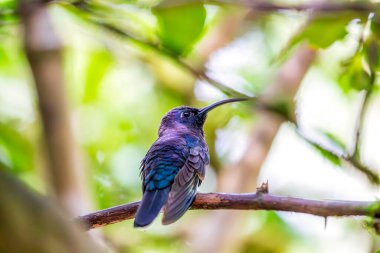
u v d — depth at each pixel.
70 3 8.08
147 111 14.82
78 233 3.37
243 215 11.95
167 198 8.02
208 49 13.05
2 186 3.19
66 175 9.88
